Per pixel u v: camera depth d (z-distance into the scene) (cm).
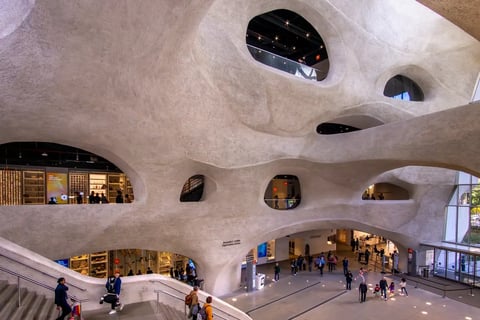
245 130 1516
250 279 1691
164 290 809
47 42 781
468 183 2098
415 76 2095
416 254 2123
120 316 679
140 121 1119
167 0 796
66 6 729
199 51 1274
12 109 864
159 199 1345
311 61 2578
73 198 1520
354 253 2694
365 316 1350
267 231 1759
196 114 1288
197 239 1522
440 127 1282
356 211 1988
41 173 1453
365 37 1811
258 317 1330
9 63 775
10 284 639
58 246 1125
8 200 1362
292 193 2852
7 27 753
